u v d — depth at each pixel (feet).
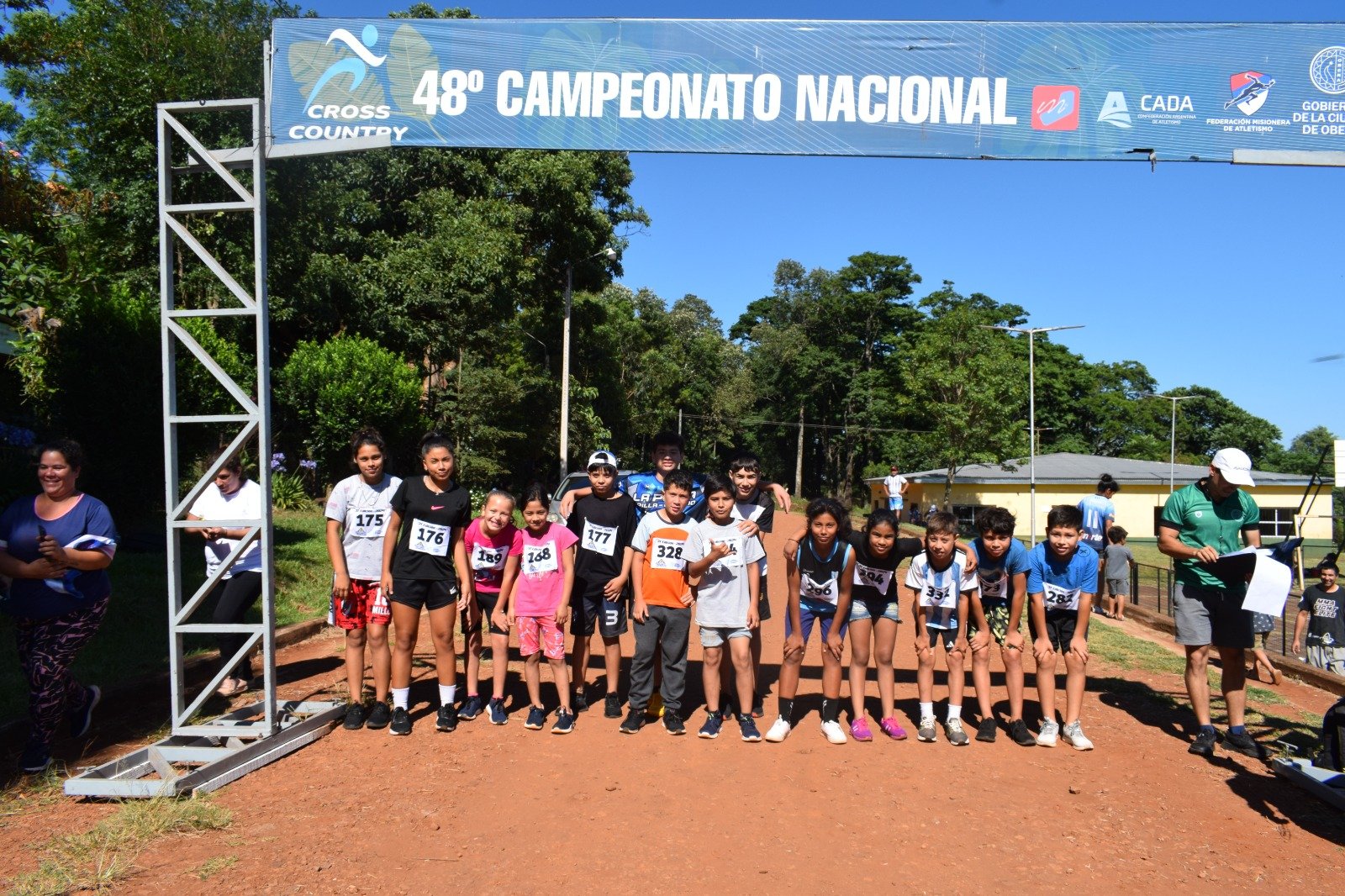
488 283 80.69
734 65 20.90
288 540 44.19
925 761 18.01
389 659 20.54
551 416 106.22
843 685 24.39
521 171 91.25
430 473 19.35
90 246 52.90
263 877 12.53
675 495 19.15
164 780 15.20
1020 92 20.80
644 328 180.75
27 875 12.35
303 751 17.99
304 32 20.97
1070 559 19.11
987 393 123.75
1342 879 13.14
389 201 91.76
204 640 25.61
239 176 57.82
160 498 43.88
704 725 19.61
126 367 40.68
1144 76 20.67
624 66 20.95
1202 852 13.98
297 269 66.18
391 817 14.70
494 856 13.26
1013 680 19.49
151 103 54.03
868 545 18.85
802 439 224.12
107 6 55.21
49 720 16.39
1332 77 20.43
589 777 16.61
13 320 42.11
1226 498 19.10
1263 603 17.16
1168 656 28.81
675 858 13.32
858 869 13.10
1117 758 18.43
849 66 20.86
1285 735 20.10
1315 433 222.28
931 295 218.38
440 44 21.02
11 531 16.39
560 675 19.43
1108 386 235.81
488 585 20.21
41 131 64.49
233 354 49.11
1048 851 13.87
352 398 61.26
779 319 238.48
